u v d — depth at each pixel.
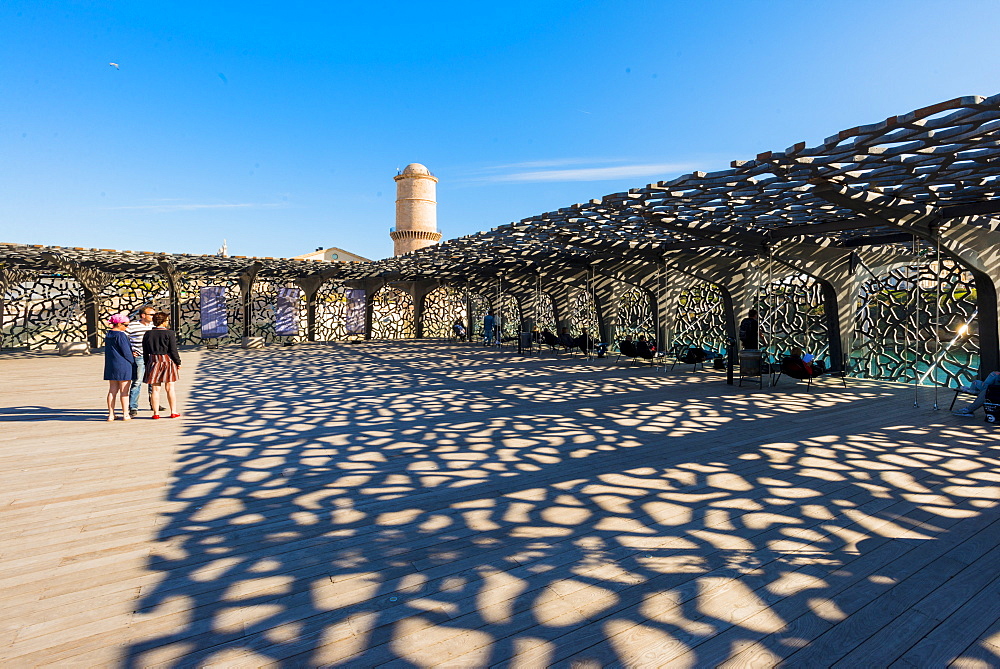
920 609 2.28
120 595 2.39
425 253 13.84
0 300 14.80
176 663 1.94
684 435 5.43
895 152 4.31
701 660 1.96
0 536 3.02
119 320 6.02
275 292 19.73
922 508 3.43
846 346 9.67
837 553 2.81
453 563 2.72
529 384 9.08
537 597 2.39
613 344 15.18
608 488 3.85
